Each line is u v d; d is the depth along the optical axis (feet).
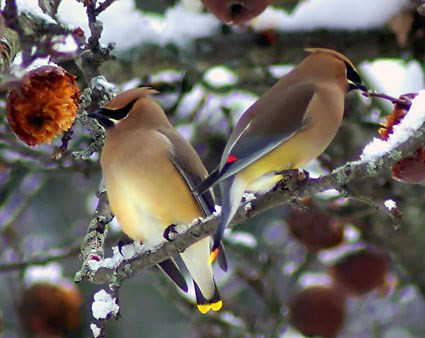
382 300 47.73
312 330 40.34
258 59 40.09
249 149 26.37
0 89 21.22
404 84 42.70
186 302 41.83
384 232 41.50
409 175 23.50
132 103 30.35
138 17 39.27
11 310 46.70
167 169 29.63
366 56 40.45
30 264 37.86
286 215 42.29
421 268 41.39
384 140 23.99
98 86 29.76
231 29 39.88
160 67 39.09
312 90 27.86
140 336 48.65
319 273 43.19
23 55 20.86
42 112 23.00
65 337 39.96
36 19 21.09
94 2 26.45
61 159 38.42
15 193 47.50
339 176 22.71
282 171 23.99
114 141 29.84
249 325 40.60
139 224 29.71
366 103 42.14
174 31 39.63
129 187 29.53
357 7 40.45
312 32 40.11
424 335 49.37
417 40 39.96
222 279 45.85
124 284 49.21
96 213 29.81
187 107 43.86
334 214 39.78
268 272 41.45
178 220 29.76
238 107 43.93
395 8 39.86
